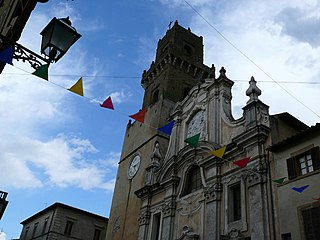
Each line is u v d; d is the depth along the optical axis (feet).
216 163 62.95
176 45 120.26
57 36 24.66
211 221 57.31
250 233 49.75
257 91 63.41
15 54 24.36
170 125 50.70
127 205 87.51
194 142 47.70
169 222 67.72
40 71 24.79
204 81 83.51
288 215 45.47
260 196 50.44
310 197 43.73
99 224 131.64
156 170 81.97
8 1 47.55
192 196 65.92
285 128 57.93
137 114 40.78
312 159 45.98
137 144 98.43
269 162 52.60
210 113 73.92
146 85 121.29
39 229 128.57
